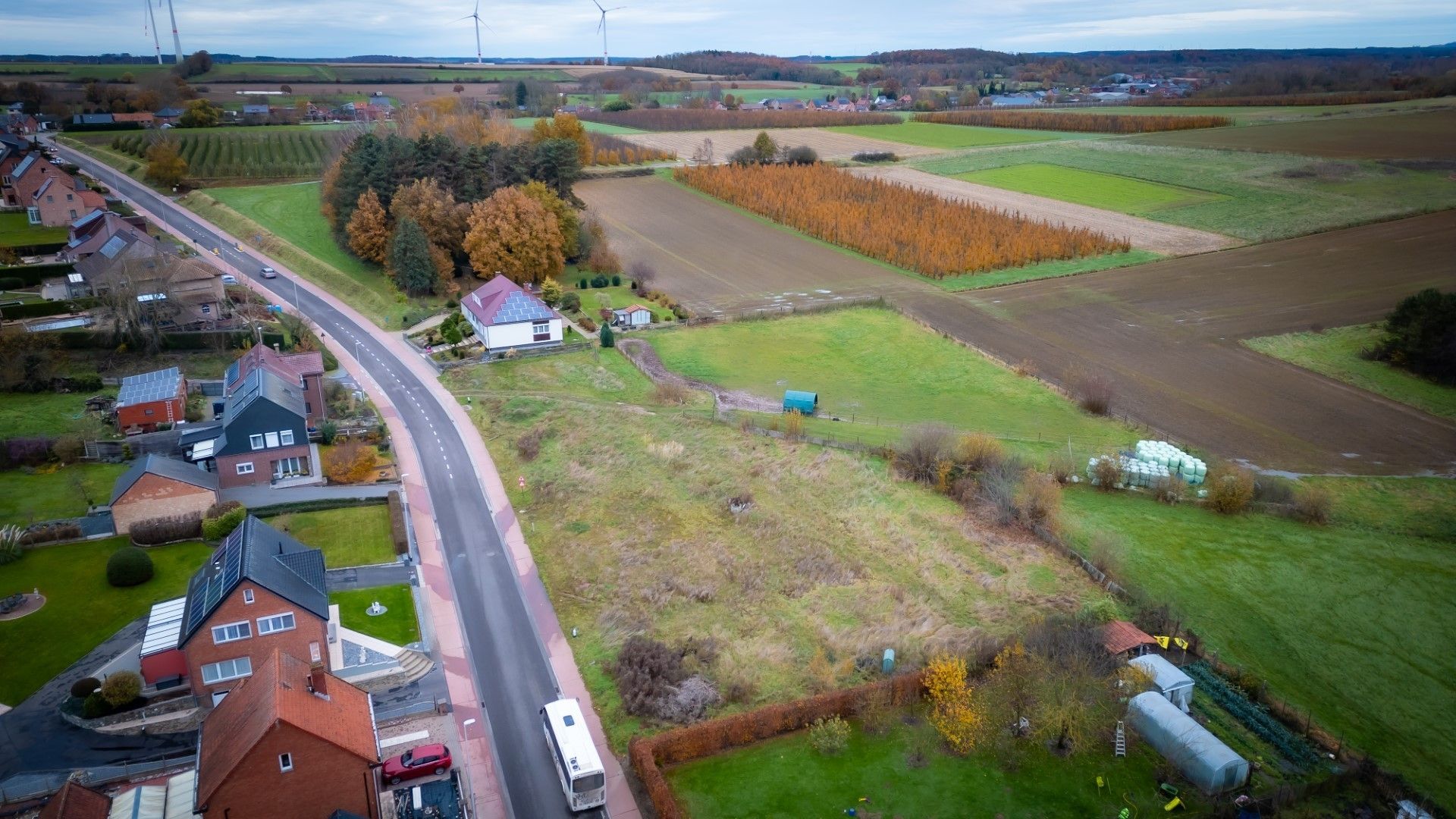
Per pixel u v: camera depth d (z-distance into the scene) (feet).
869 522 227.20
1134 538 218.18
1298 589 199.52
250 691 136.77
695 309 402.93
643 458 262.26
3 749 150.92
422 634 183.93
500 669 175.73
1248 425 288.92
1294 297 400.47
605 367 338.54
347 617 187.52
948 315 395.96
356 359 336.49
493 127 619.67
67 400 285.23
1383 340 338.34
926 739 154.92
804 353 355.97
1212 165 649.61
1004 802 141.90
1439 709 165.78
